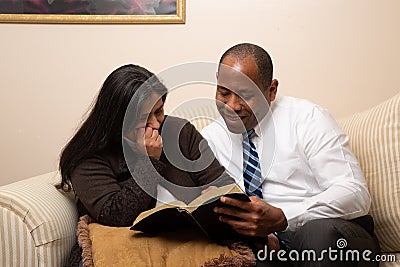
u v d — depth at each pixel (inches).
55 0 87.0
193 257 48.3
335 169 57.0
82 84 88.9
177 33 88.3
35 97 89.0
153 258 48.6
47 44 88.2
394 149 60.6
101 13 87.4
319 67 89.4
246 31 88.5
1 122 89.1
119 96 56.7
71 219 58.8
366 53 89.4
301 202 57.3
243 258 48.2
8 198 52.4
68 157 58.9
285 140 59.8
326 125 59.1
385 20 89.0
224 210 48.1
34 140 89.4
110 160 58.9
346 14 88.8
